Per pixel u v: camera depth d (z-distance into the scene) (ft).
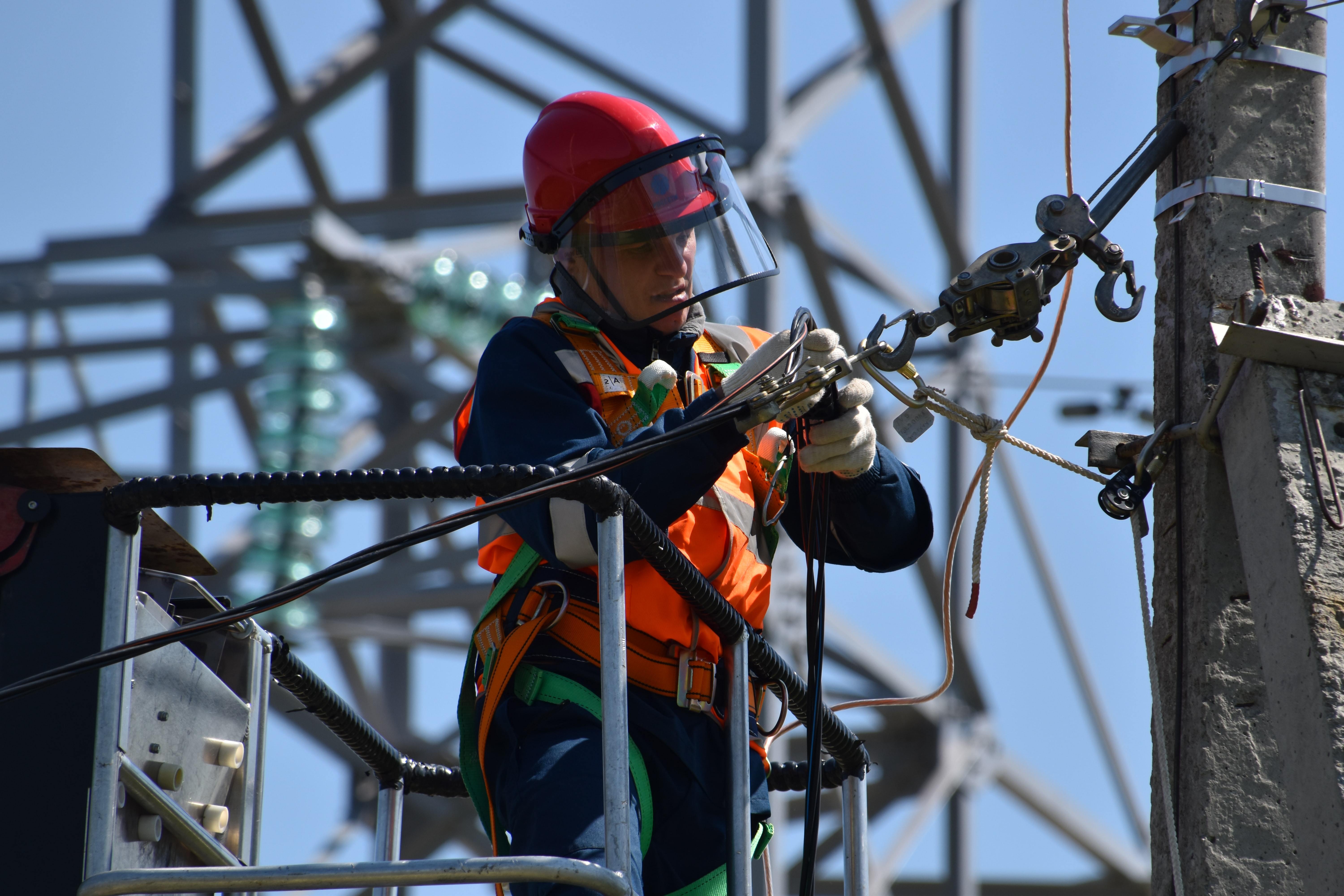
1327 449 42.55
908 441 43.21
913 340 41.65
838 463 40.22
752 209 146.61
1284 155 46.44
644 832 39.88
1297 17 47.14
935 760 165.27
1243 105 46.50
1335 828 39.09
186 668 42.68
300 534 160.04
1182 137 47.19
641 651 40.73
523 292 162.50
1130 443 46.91
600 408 41.96
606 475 38.32
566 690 40.24
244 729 45.16
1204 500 44.98
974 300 41.78
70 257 175.83
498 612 41.86
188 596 47.42
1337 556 41.27
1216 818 42.98
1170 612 45.62
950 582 45.34
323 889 34.01
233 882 34.14
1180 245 47.09
